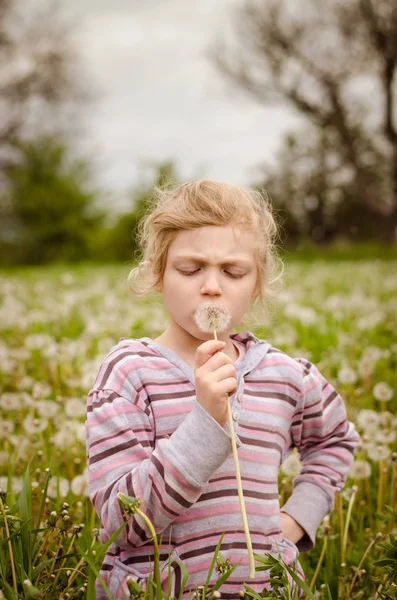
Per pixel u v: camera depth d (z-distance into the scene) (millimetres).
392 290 9422
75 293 9461
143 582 1583
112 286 10766
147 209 2162
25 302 8789
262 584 1646
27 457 2797
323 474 1970
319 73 29656
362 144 30594
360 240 32344
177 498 1519
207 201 1735
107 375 1755
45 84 34000
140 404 1703
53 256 27797
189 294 1700
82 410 2973
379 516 1796
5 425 2984
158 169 23953
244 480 1698
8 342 5914
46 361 4668
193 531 1641
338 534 2318
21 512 1753
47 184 28109
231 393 1570
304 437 1982
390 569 1667
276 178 32094
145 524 1549
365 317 6207
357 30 28672
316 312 6957
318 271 14016
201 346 1584
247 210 1779
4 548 1714
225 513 1661
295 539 1881
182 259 1706
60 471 2881
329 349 4633
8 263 28172
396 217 30344
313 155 31453
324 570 2205
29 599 1478
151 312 6535
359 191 30484
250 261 1742
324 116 30078
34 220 28000
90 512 2406
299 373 1906
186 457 1516
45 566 1657
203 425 1527
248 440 1737
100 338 5465
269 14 29203
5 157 30031
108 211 28531
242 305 1737
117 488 1578
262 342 1933
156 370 1742
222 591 1617
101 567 1695
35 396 3301
